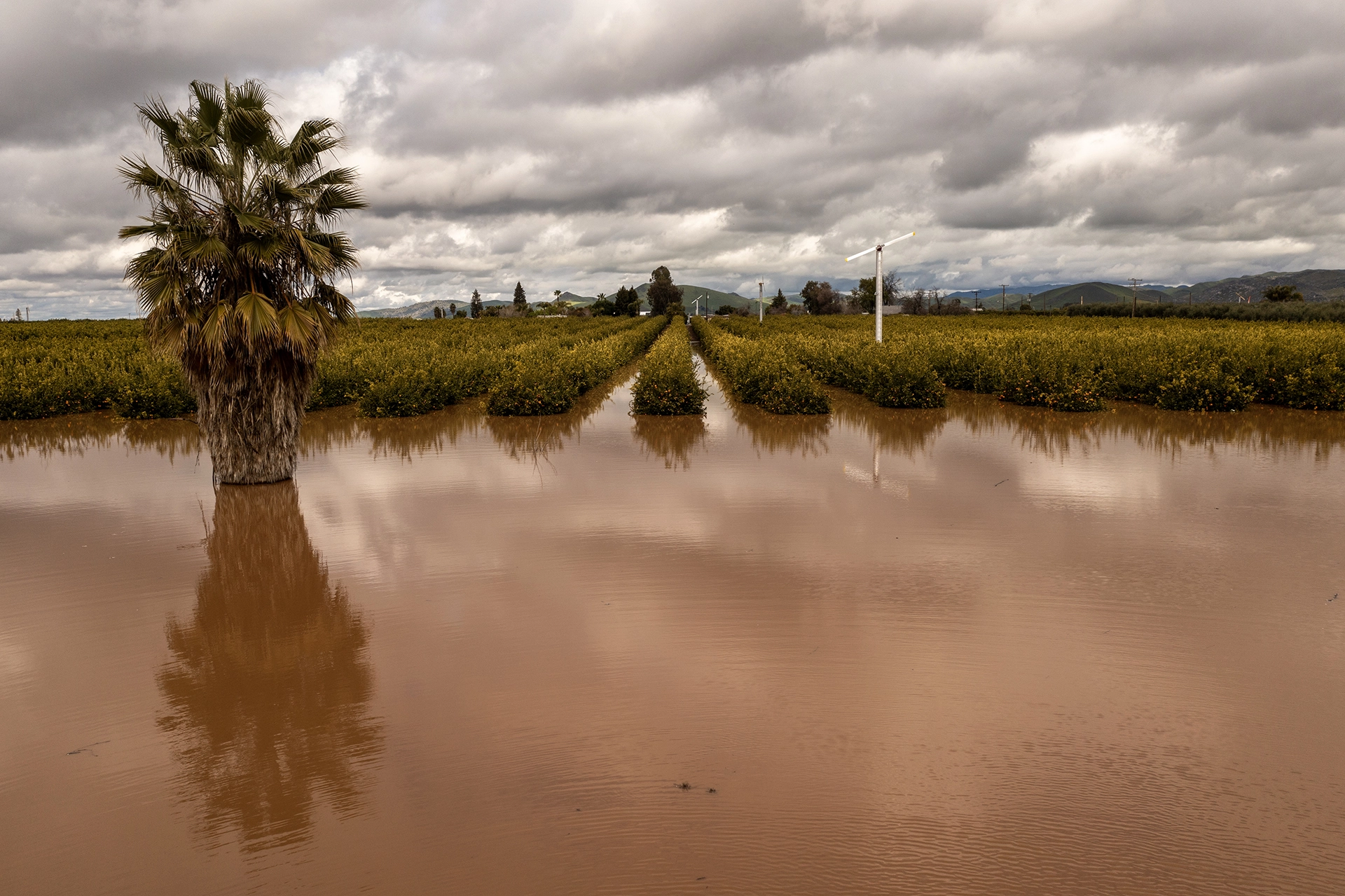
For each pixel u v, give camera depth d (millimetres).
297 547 7664
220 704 4582
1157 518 8375
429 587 6473
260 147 9805
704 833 3359
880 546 7445
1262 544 7445
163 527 8516
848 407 18250
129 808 3613
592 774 3797
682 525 8250
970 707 4395
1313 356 18031
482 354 25016
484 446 13516
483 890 3043
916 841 3299
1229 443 13055
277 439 10523
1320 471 10781
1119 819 3432
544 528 8203
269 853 3283
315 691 4699
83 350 25125
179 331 9727
